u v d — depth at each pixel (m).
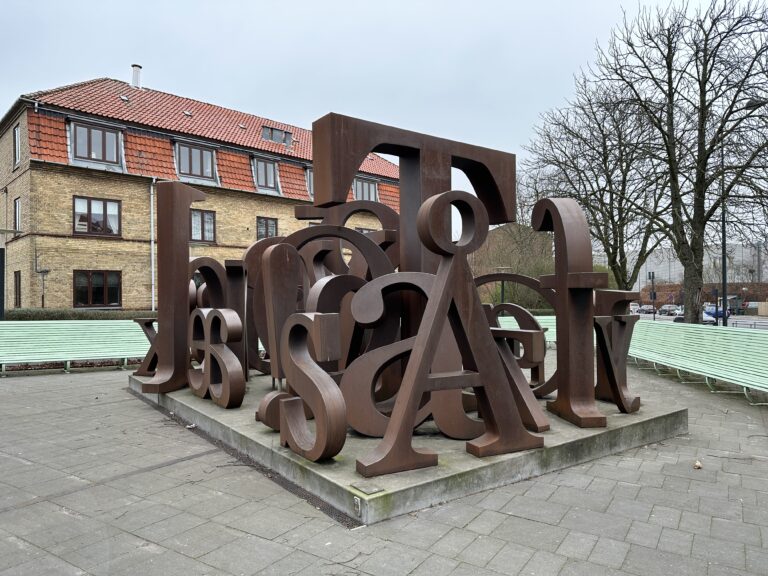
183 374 7.06
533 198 17.23
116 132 20.16
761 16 12.70
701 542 3.10
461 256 4.03
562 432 4.76
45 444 5.21
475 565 2.83
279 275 5.56
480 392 4.21
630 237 15.41
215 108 26.03
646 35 14.22
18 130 19.20
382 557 2.91
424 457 3.83
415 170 5.53
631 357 12.63
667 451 4.98
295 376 4.15
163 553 2.99
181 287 7.07
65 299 18.69
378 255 6.14
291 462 4.04
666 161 13.75
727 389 8.54
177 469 4.43
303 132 29.56
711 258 18.95
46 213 18.33
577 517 3.43
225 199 23.06
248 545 3.07
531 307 22.64
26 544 3.11
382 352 4.61
